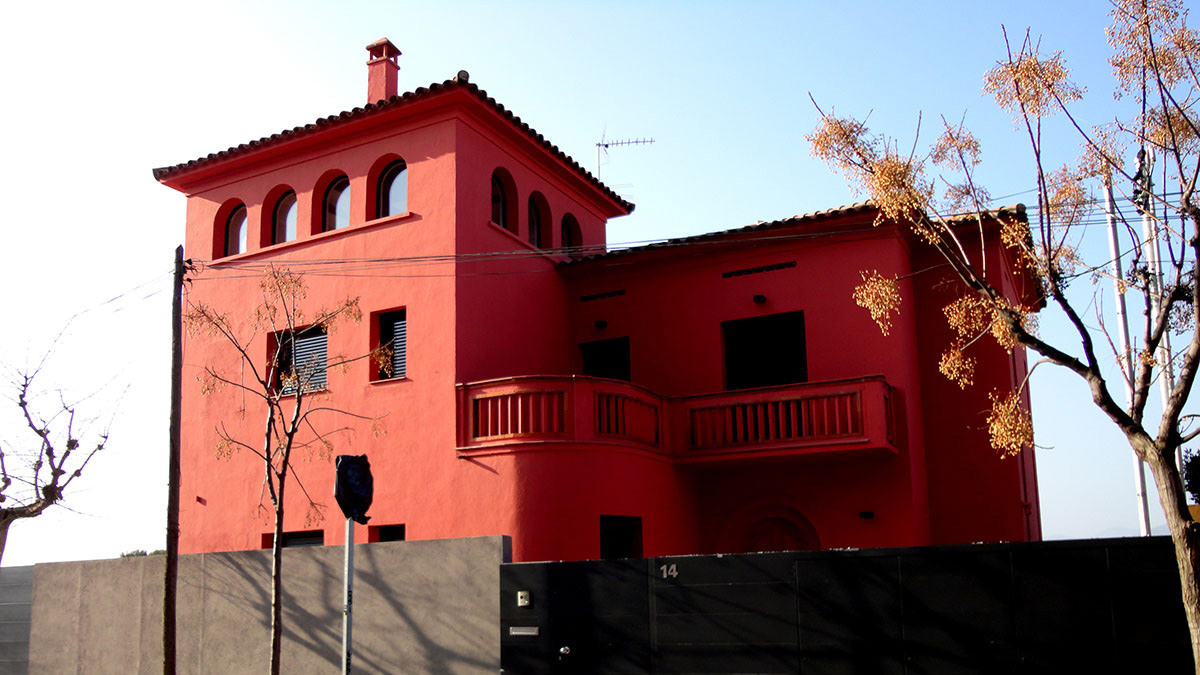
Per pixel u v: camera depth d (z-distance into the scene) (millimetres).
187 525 18750
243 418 18562
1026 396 20969
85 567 16203
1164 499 8445
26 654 16750
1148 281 9445
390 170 18594
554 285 20203
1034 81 9883
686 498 18062
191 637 14719
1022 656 9477
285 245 18938
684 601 11078
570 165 20656
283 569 14016
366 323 17797
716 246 18938
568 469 15500
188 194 20578
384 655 12875
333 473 17391
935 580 9945
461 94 17219
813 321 18047
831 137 10695
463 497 15953
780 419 16953
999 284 18203
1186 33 9797
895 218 10969
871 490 17047
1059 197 10523
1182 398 8492
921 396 18328
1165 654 8977
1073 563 9438
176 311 14336
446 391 16578
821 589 10438
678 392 19016
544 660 11656
